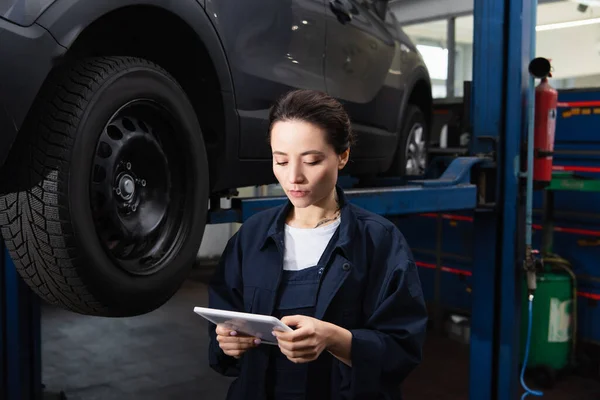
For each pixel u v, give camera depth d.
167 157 1.94
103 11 1.67
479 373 3.33
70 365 4.48
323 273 1.22
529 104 3.00
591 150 4.68
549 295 4.44
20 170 1.62
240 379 1.30
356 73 3.08
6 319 3.21
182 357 4.70
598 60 7.01
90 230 1.65
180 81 2.19
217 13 2.12
